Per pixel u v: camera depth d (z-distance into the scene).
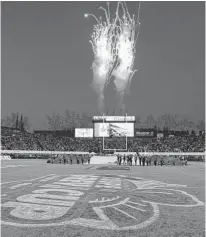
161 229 9.37
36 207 12.44
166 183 22.64
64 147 97.25
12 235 8.60
